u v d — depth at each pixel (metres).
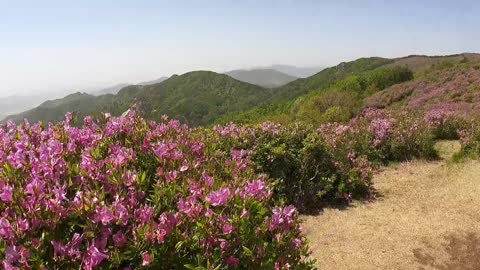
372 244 7.17
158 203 3.14
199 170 3.90
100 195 2.90
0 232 2.50
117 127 4.42
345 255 6.83
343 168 9.53
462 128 13.76
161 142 4.18
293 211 3.41
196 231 2.93
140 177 3.29
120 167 3.38
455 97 25.48
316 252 6.94
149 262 2.59
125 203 2.97
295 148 9.11
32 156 3.42
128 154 3.76
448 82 30.48
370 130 12.57
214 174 3.91
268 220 3.24
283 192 8.69
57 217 2.67
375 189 9.88
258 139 8.83
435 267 6.45
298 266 3.45
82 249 2.69
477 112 17.20
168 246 2.78
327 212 8.62
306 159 8.95
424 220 8.02
